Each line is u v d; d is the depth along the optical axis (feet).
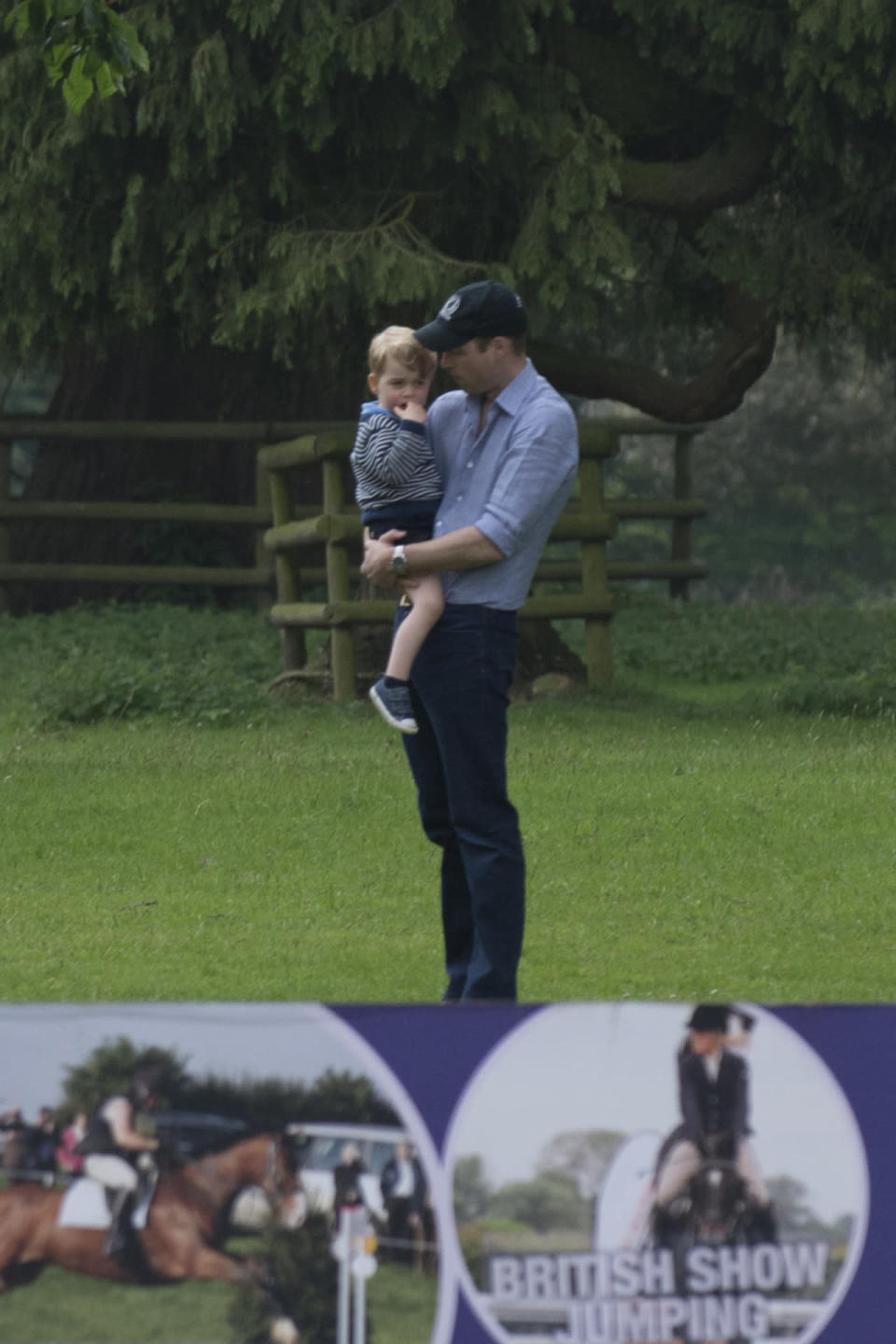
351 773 123.65
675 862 98.17
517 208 173.78
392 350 65.41
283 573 184.44
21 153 165.17
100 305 181.16
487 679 62.69
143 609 247.50
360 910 87.56
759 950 78.95
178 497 275.59
